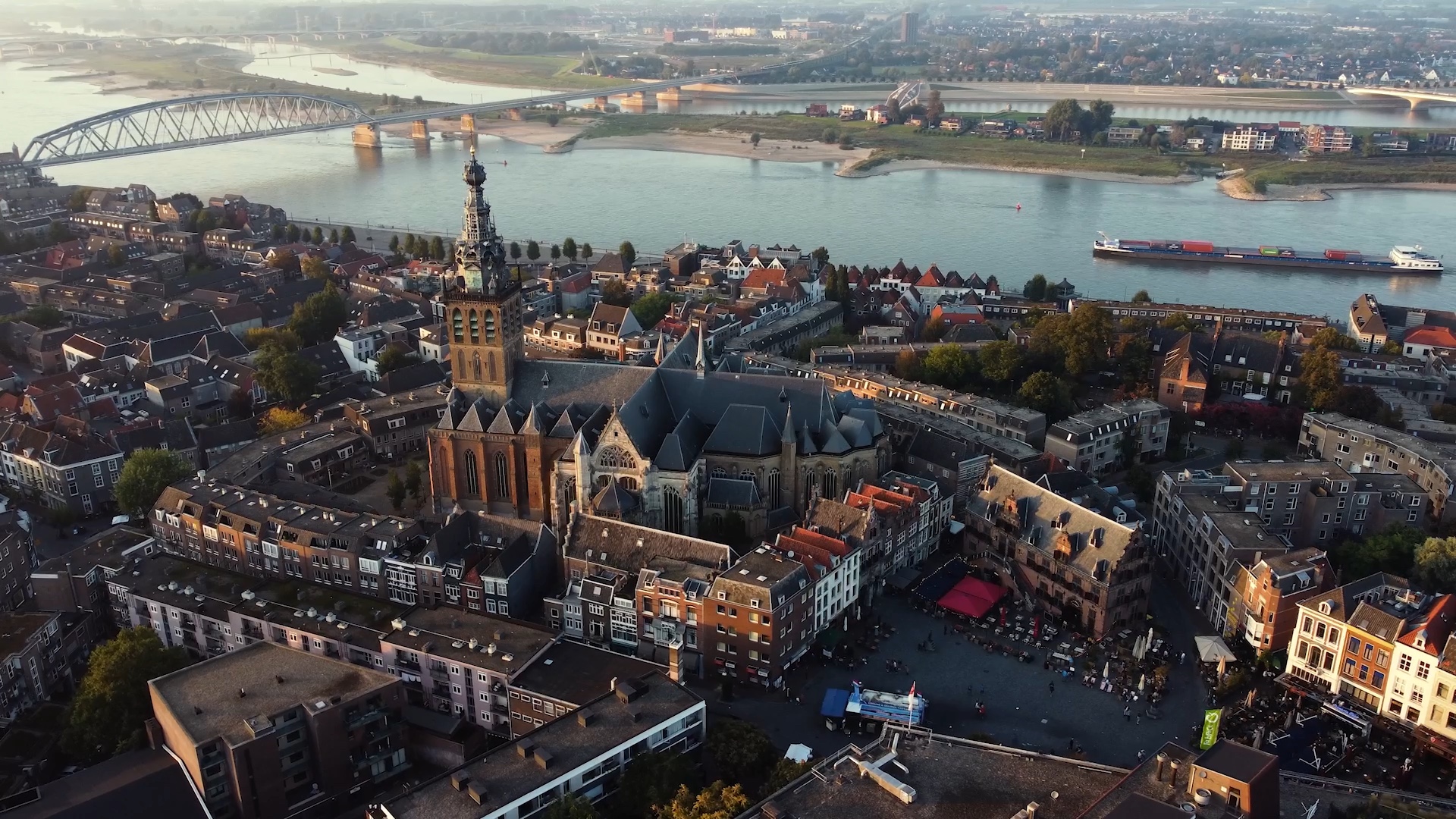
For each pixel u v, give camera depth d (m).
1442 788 162.50
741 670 191.88
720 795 147.88
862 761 146.38
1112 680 190.50
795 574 191.62
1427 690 168.00
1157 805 126.56
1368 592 186.00
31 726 182.00
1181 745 172.12
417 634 186.38
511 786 148.38
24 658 186.50
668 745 163.25
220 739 155.38
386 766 170.38
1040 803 138.38
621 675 174.88
